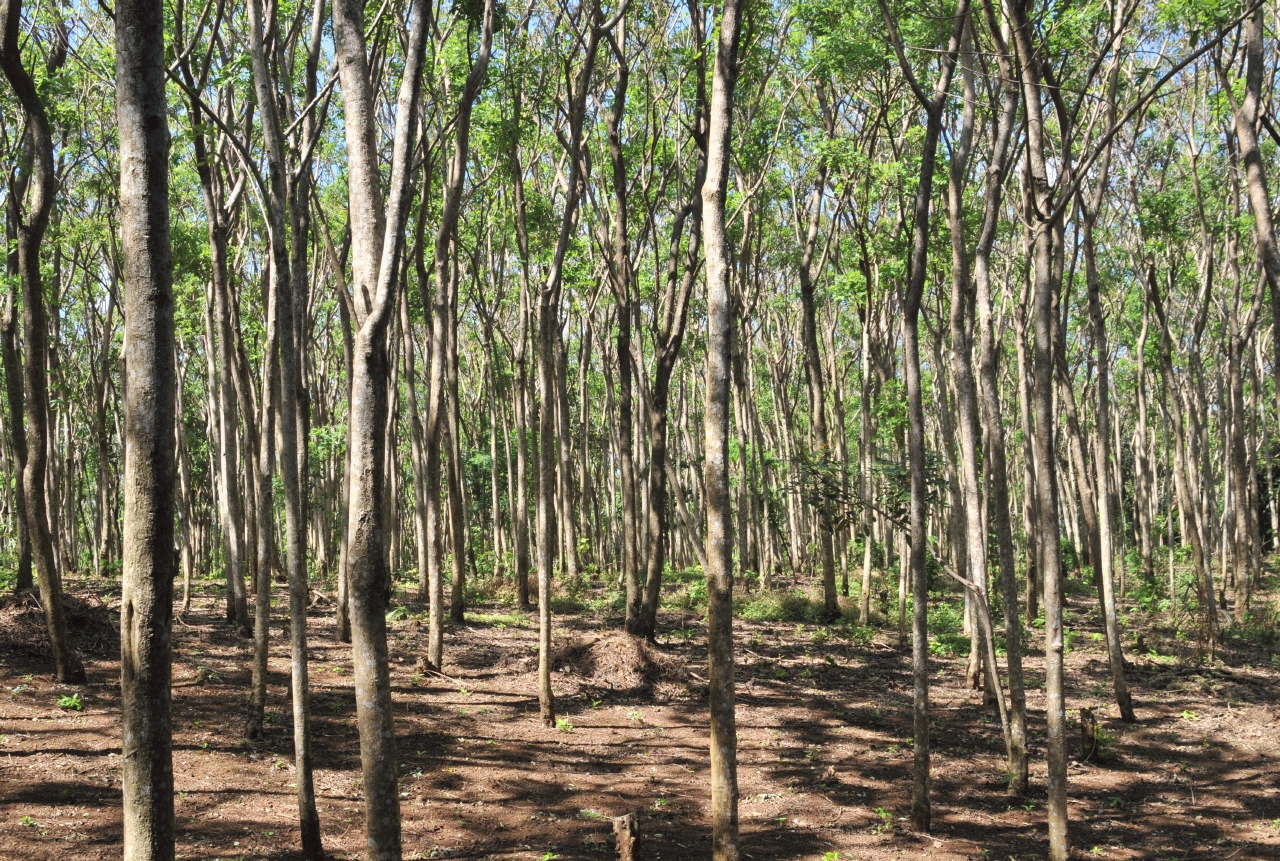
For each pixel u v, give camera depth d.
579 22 14.26
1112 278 22.19
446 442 17.61
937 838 8.09
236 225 16.48
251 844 6.91
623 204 15.58
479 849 7.30
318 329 25.61
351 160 4.51
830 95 19.33
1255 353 23.92
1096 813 8.97
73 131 14.20
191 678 11.33
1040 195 7.72
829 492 10.02
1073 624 20.06
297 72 15.55
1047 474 7.41
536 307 23.34
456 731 10.59
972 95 9.04
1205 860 7.70
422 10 4.32
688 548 33.75
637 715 11.91
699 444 31.77
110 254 18.41
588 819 8.16
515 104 13.09
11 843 6.39
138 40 3.20
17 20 8.95
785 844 7.83
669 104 16.55
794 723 11.91
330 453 16.33
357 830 7.34
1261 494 35.19
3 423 24.88
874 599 21.00
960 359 9.33
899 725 12.01
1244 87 14.38
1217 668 15.26
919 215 8.12
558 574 24.78
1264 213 9.08
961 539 17.47
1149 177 19.97
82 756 8.32
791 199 22.22
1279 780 9.95
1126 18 7.96
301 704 6.73
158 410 3.21
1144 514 27.59
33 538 10.23
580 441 30.30
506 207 19.41
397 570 24.33
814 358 19.39
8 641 11.17
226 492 13.94
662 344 15.34
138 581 3.16
